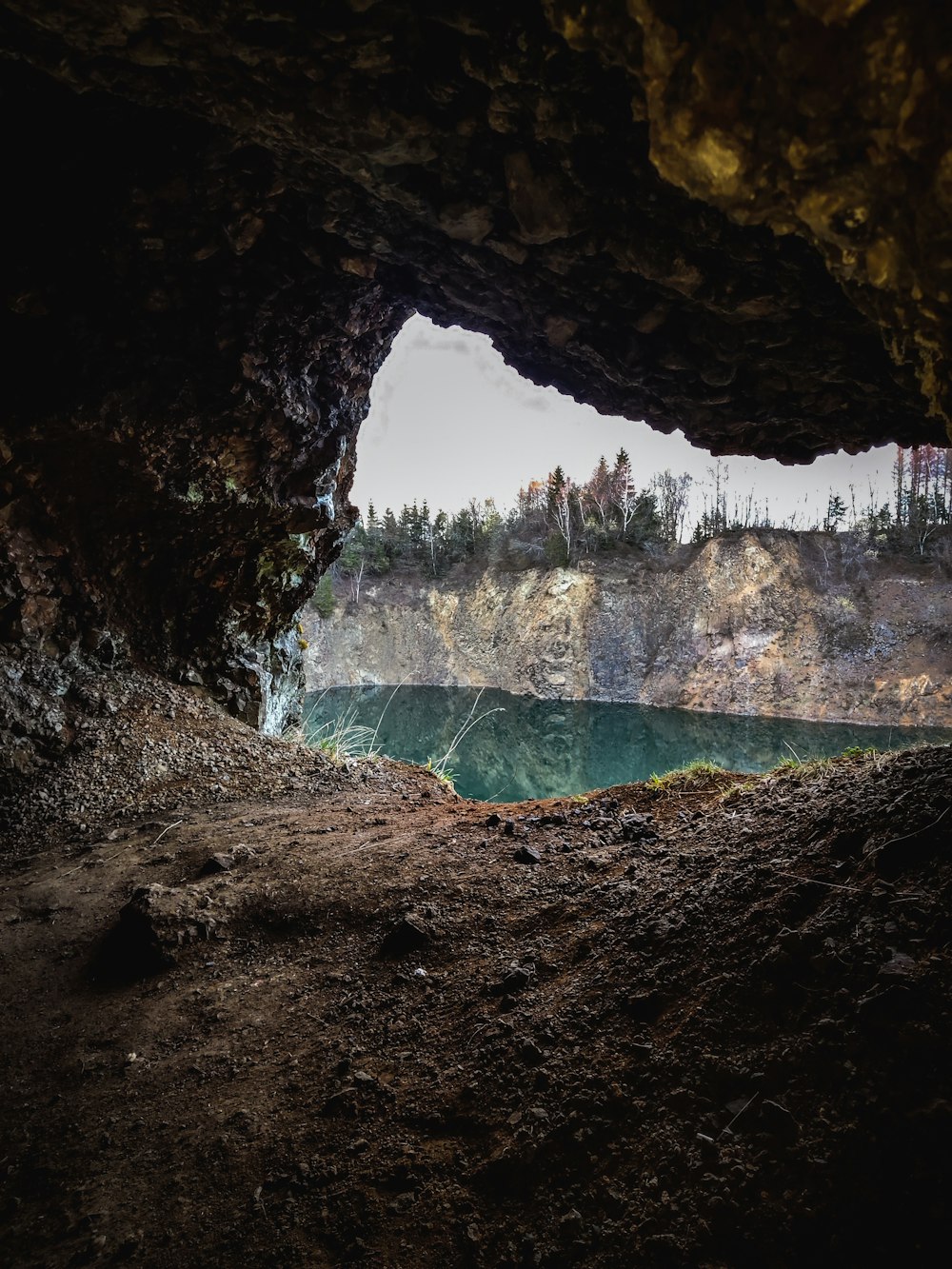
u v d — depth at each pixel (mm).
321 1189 1540
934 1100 1204
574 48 1268
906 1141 1171
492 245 2377
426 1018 2094
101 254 3520
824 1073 1354
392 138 1953
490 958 2318
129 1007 2441
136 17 1687
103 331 3980
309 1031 2160
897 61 856
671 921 2055
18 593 4910
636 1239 1234
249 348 4113
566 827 3449
